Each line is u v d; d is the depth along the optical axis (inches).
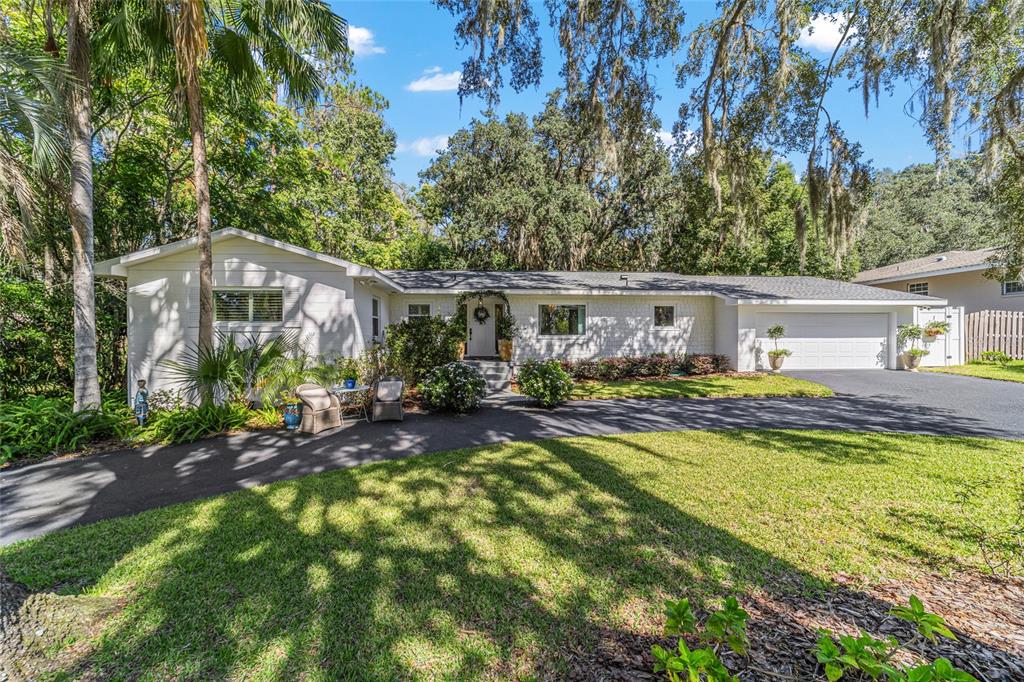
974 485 178.1
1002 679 79.2
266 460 222.7
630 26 306.3
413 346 434.0
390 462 216.7
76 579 116.7
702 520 149.6
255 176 513.3
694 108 388.8
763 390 421.4
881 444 241.4
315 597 107.7
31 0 312.2
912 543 132.8
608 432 278.1
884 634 92.2
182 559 126.0
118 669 84.7
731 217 454.3
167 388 351.9
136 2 283.7
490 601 105.7
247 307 366.0
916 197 1115.3
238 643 92.0
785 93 340.5
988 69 286.7
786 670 81.4
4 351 327.6
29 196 235.8
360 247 797.2
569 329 577.6
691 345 600.1
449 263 962.1
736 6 330.6
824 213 356.8
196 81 286.4
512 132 868.6
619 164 362.0
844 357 568.4
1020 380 446.3
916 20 286.5
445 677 82.9
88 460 224.4
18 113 219.5
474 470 203.3
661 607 103.0
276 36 308.8
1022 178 287.3
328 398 290.5
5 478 198.7
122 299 424.2
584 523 147.8
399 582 113.7
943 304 540.4
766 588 110.6
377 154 844.0
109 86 338.0
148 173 442.3
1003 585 111.4
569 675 82.8
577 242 850.8
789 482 184.9
